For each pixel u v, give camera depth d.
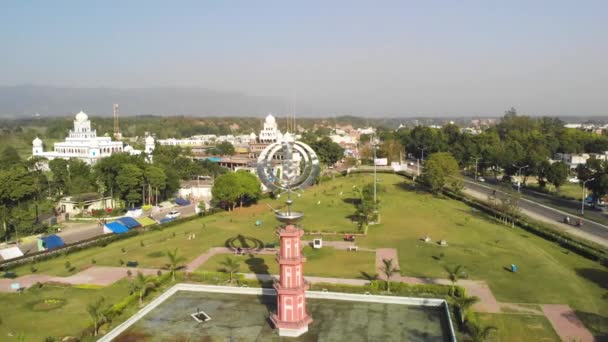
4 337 57.88
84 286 75.00
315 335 56.38
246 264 86.19
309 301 67.06
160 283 74.38
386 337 55.75
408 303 66.06
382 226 115.50
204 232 112.38
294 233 57.09
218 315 62.47
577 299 68.56
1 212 103.75
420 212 131.25
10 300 69.62
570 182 183.88
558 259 88.31
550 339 56.53
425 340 54.94
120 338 56.06
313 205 144.38
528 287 73.56
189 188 167.25
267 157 63.19
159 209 143.38
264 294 69.69
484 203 136.38
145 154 190.50
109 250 97.44
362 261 87.62
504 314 63.44
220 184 134.62
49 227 114.38
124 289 73.81
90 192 144.00
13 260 86.62
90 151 190.38
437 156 157.00
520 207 136.25
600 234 104.62
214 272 78.25
